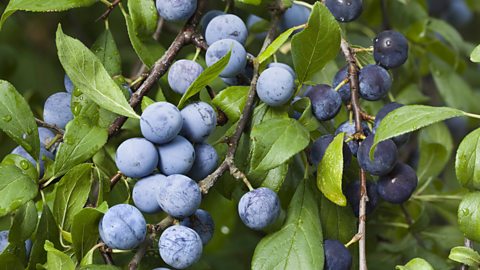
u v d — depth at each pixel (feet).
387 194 1.66
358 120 1.66
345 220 1.69
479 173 1.61
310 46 1.64
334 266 1.62
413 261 1.57
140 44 1.75
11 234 1.57
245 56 1.67
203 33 1.79
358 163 1.67
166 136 1.57
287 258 1.61
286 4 1.75
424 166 2.02
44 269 1.56
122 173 1.59
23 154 1.66
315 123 1.68
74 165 1.60
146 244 1.55
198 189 1.55
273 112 1.67
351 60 1.70
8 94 1.61
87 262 1.55
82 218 1.54
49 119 1.70
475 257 1.59
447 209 2.01
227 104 1.67
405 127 1.54
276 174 1.66
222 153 1.70
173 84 1.68
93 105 1.67
